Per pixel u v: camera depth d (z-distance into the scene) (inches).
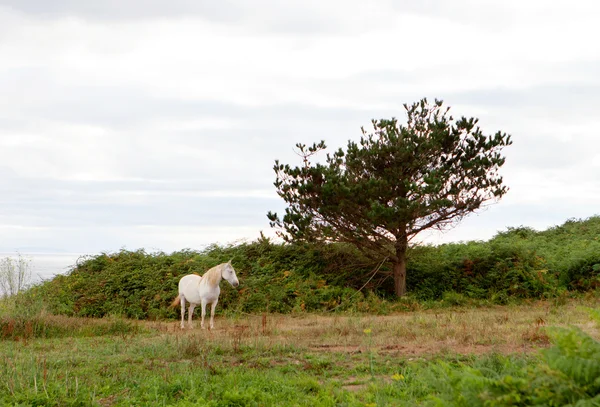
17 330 545.3
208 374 326.3
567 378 142.6
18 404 261.9
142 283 825.5
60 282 882.8
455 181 790.5
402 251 834.2
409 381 305.1
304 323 632.4
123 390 299.0
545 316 586.6
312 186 780.6
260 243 967.0
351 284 865.5
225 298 794.8
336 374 342.6
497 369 286.4
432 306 781.9
